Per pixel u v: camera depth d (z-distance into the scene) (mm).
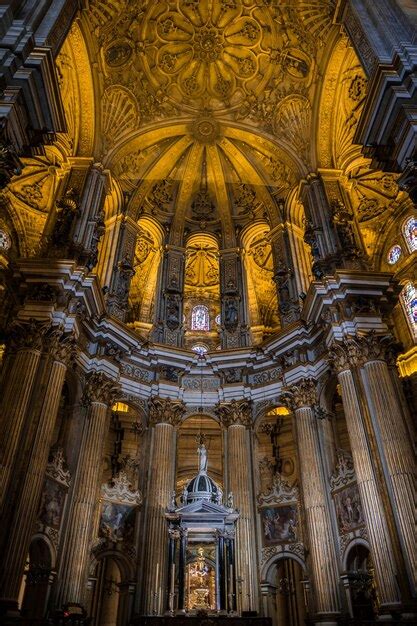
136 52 24781
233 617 14883
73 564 15617
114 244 23953
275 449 24750
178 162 27969
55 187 23953
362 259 19984
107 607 22328
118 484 18594
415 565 13273
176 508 17500
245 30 25234
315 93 24344
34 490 14438
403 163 12680
